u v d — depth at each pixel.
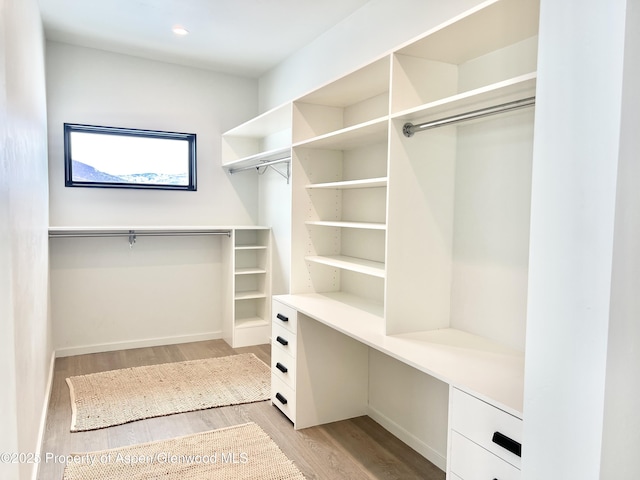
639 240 0.96
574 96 1.00
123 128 4.20
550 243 1.05
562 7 1.02
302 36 3.66
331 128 3.18
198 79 4.51
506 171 2.02
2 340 1.46
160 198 4.39
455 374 1.67
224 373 3.67
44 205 3.19
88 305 4.15
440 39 1.93
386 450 2.54
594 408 0.97
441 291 2.31
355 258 3.06
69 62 3.96
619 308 0.95
